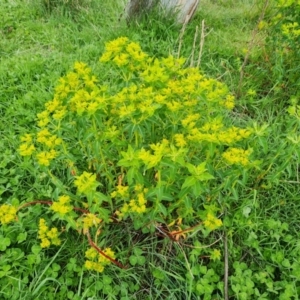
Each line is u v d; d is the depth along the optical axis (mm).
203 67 3727
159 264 2344
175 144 2264
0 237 2299
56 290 2195
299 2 3102
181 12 4113
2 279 2197
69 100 2061
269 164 2551
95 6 4465
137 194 2154
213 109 2338
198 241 2367
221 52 3936
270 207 2627
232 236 2480
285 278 2318
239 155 2055
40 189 2574
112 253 2117
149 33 3973
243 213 2469
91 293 2176
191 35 4125
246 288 2219
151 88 2006
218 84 2287
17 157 2789
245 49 3623
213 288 2221
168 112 2107
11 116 3133
